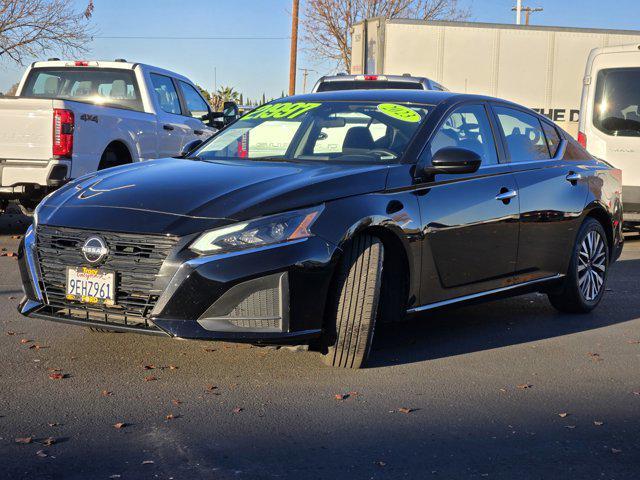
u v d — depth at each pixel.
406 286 5.19
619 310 7.06
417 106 5.81
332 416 4.18
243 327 4.47
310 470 3.51
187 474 3.43
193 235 4.45
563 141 6.91
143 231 4.49
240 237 4.46
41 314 4.84
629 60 11.55
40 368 4.85
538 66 17.83
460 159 5.22
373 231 4.97
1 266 8.29
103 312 4.60
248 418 4.12
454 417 4.22
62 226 4.71
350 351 4.90
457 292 5.56
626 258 10.25
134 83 11.11
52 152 9.31
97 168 9.86
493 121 6.17
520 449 3.81
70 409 4.17
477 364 5.23
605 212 6.96
